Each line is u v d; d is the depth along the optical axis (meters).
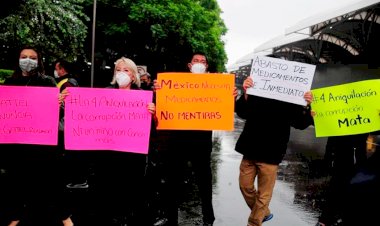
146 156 3.97
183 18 15.05
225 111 4.24
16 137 3.84
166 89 4.26
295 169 8.74
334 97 4.18
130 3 14.06
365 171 3.53
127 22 14.54
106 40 15.34
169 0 14.84
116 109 3.92
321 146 13.27
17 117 3.84
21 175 3.88
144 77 6.82
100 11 14.49
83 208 4.73
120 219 4.38
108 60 16.94
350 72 19.66
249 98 4.06
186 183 6.60
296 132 18.78
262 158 3.90
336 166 4.62
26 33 9.38
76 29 10.52
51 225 4.14
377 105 4.07
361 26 16.83
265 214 4.20
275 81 3.94
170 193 4.42
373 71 17.72
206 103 4.24
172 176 4.43
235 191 6.38
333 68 21.25
